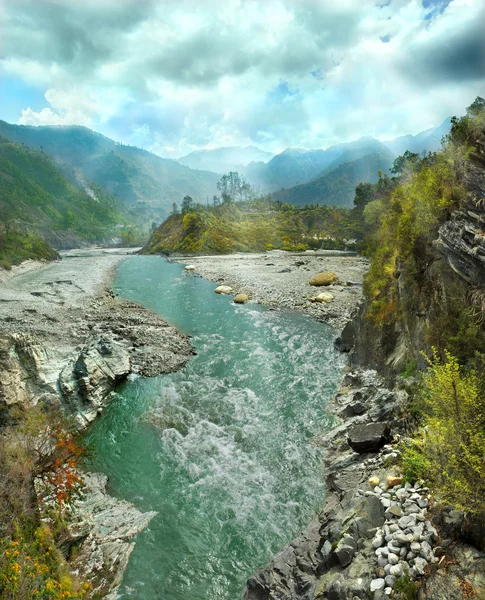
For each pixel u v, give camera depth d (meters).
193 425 21.56
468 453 8.47
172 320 44.16
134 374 28.67
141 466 18.20
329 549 11.00
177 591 12.02
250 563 12.86
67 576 11.52
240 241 154.75
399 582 8.45
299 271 81.12
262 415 22.19
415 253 20.52
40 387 21.73
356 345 28.08
